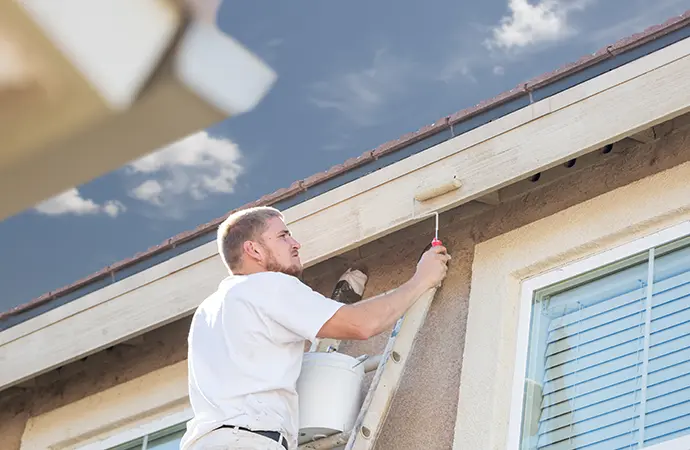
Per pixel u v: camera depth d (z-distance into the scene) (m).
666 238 3.83
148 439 5.17
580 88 3.90
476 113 4.18
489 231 4.37
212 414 3.42
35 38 1.13
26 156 1.17
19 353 5.45
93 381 5.57
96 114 1.15
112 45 1.15
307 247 4.47
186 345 5.28
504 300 4.11
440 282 4.36
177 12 1.17
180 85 1.18
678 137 3.98
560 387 3.84
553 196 4.23
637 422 3.58
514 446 3.76
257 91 1.23
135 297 5.11
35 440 5.59
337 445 3.83
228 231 3.88
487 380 3.94
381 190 4.34
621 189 4.03
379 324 3.57
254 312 3.53
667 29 3.78
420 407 4.10
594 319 3.90
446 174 4.16
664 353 3.64
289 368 3.54
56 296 5.42
